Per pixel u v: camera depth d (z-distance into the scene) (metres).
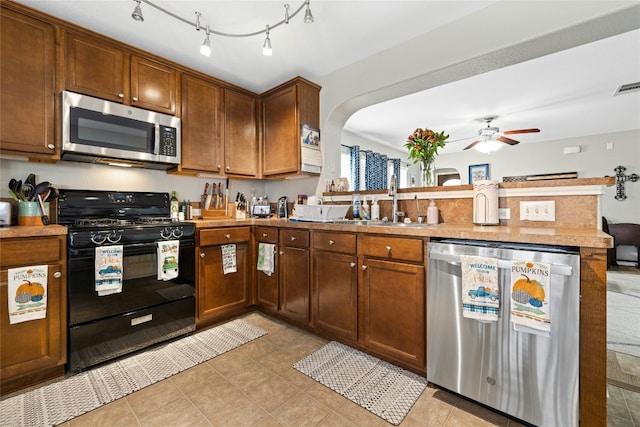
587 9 1.52
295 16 1.86
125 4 1.72
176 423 1.34
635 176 4.99
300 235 2.26
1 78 1.66
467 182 6.62
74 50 1.90
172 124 2.33
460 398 1.50
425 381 1.64
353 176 4.86
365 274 1.85
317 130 2.79
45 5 1.72
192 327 2.24
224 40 2.12
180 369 1.76
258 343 2.11
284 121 2.76
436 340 1.52
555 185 1.60
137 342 1.95
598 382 1.12
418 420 1.35
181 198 2.75
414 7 1.80
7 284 1.49
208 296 2.35
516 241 1.26
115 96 2.06
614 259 4.94
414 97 3.53
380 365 1.81
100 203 2.24
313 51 2.29
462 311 1.42
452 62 1.95
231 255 2.49
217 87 2.68
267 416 1.38
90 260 1.76
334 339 2.15
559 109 3.95
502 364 1.31
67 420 1.34
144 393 1.55
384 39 2.15
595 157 5.32
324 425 1.33
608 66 2.75
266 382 1.64
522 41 1.70
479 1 1.76
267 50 1.83
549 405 1.20
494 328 1.33
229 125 2.76
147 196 2.48
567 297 1.15
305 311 2.23
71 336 1.69
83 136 1.90
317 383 1.64
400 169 6.45
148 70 2.23
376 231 1.77
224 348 2.02
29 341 1.56
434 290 1.52
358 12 1.83
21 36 1.72
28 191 1.86
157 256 2.04
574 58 2.60
